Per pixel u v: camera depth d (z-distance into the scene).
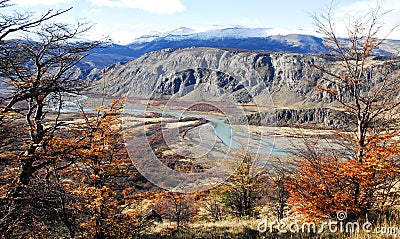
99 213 8.01
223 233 7.98
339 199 7.20
